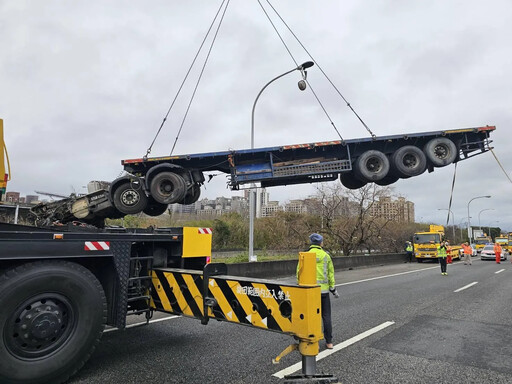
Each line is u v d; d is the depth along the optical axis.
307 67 14.49
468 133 12.52
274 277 15.03
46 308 3.59
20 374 3.36
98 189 11.45
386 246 34.59
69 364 3.70
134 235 4.55
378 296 9.98
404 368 4.38
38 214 9.73
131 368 4.24
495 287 12.05
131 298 4.59
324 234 25.36
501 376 4.15
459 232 84.00
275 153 12.62
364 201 25.38
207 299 4.09
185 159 12.00
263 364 4.43
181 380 3.89
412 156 12.21
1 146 4.87
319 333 3.17
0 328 3.27
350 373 4.21
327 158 12.75
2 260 3.46
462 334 5.98
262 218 30.84
